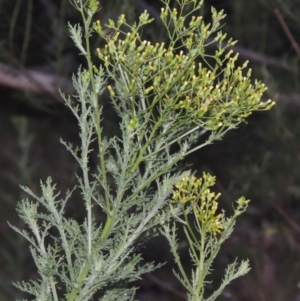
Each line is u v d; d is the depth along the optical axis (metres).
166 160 2.93
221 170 7.55
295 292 8.27
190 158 7.48
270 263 8.38
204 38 2.62
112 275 2.64
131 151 2.58
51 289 2.93
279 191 7.54
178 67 2.58
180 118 2.62
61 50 6.46
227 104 2.59
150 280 8.55
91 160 7.16
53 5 6.64
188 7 5.60
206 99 2.56
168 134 2.76
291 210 8.20
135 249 3.02
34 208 2.87
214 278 7.84
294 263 8.39
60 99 6.75
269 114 6.97
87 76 2.66
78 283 2.65
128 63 2.60
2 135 11.60
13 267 8.87
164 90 2.59
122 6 5.72
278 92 6.86
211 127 2.62
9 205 9.95
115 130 6.75
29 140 8.78
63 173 10.77
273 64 7.10
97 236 2.74
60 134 10.91
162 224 2.91
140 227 2.66
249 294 7.99
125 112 2.74
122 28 5.78
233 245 8.04
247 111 2.65
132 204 2.64
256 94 2.59
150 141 2.60
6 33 6.71
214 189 7.29
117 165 2.77
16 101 7.95
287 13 6.18
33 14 6.65
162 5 6.19
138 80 2.60
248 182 7.20
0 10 6.19
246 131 7.27
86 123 2.66
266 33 6.99
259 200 7.69
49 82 6.93
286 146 7.25
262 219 8.34
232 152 7.42
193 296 2.80
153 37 5.84
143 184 2.65
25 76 6.80
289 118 7.20
